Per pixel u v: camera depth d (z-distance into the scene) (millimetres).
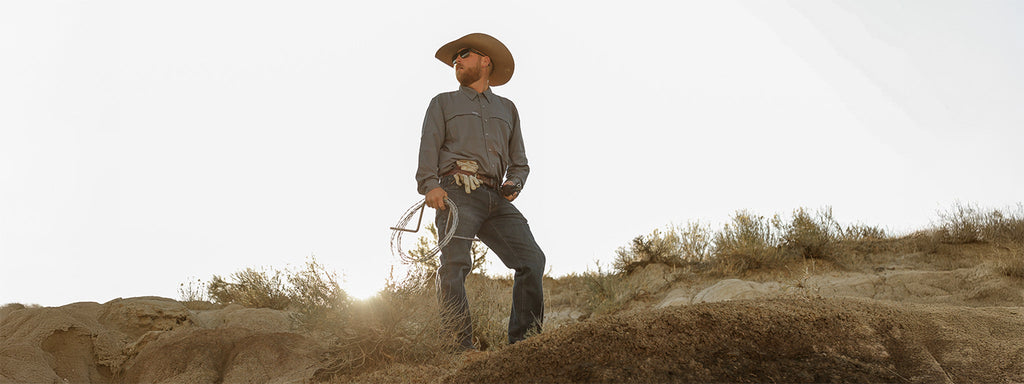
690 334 2721
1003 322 2934
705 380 2486
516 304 4535
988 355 2699
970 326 2898
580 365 2596
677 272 8688
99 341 4367
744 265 8336
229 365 3959
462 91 4805
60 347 4207
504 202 4684
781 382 2488
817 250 8500
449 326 4023
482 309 5129
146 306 5113
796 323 2795
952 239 8906
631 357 2609
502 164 4727
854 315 2895
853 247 9164
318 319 4266
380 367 3713
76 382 4004
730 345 2674
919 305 3180
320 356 4070
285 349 4066
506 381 2627
